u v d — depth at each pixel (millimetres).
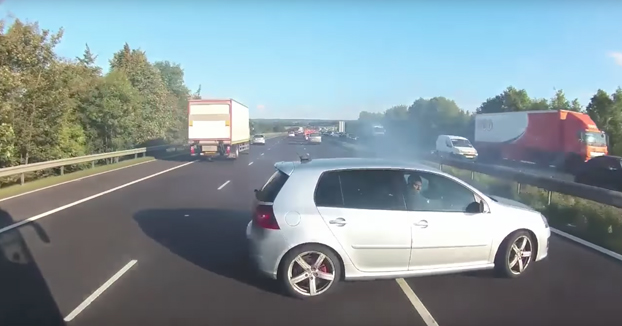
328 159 6648
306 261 5758
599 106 37219
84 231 9484
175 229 9727
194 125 30375
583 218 10805
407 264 5941
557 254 7781
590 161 20859
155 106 38281
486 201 6266
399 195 5984
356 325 4992
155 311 5352
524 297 5773
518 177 14672
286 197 5824
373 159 6531
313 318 5164
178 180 19125
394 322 5062
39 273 6723
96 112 28938
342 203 5848
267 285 6246
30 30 20766
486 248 6188
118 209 12102
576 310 5391
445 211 6066
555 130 29016
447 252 6027
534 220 6480
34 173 22094
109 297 5785
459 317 5191
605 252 7887
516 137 32562
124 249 8094
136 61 39250
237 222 10492
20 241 8625
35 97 21125
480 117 36844
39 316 5207
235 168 25172
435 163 26938
